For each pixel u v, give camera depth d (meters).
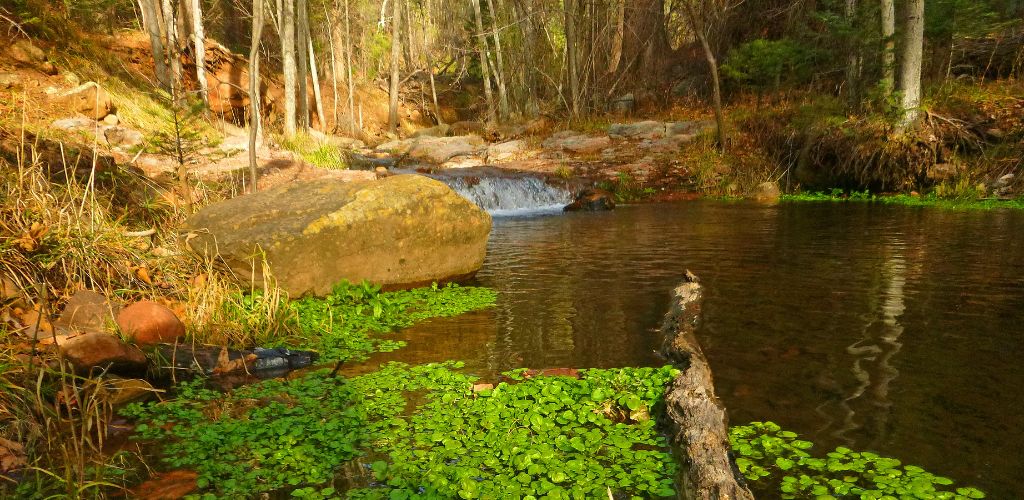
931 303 5.63
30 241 5.04
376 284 6.75
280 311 5.49
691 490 2.70
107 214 6.26
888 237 9.40
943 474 2.82
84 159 7.29
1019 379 3.85
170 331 4.75
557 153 21.20
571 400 3.81
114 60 14.56
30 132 7.27
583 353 4.77
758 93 23.92
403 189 6.92
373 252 6.66
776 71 21.83
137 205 7.36
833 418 3.44
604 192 16.14
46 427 3.36
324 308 6.04
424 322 5.74
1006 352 4.31
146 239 6.32
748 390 3.86
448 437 3.40
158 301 5.45
